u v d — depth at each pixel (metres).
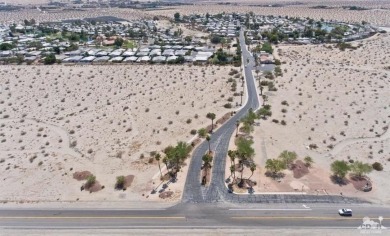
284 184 80.38
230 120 116.38
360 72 164.12
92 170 89.19
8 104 133.25
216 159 92.00
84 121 118.50
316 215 70.44
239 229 67.38
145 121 116.94
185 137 105.50
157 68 173.12
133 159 94.00
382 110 120.44
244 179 82.56
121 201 76.44
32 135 109.69
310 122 112.75
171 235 66.31
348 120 113.50
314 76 160.25
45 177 86.75
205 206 73.94
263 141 100.62
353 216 69.94
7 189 82.00
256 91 143.00
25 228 69.19
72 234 67.25
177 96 138.12
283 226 67.88
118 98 137.38
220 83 152.75
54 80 155.75
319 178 82.44
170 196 77.44
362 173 83.25
